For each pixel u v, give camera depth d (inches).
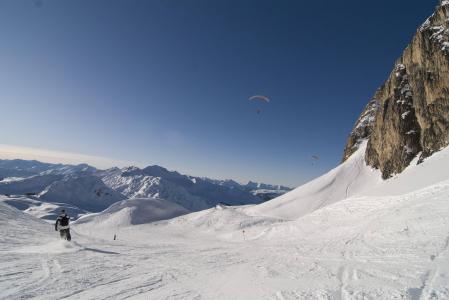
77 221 4675.2
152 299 313.3
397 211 1007.6
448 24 3046.3
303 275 404.2
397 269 364.5
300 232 1606.8
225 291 343.9
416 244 533.0
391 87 4333.2
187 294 334.0
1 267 432.1
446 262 355.3
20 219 1444.4
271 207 4785.9
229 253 783.7
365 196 1827.0
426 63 3196.4
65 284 361.4
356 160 5019.7
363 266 420.5
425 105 3139.8
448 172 1419.8
